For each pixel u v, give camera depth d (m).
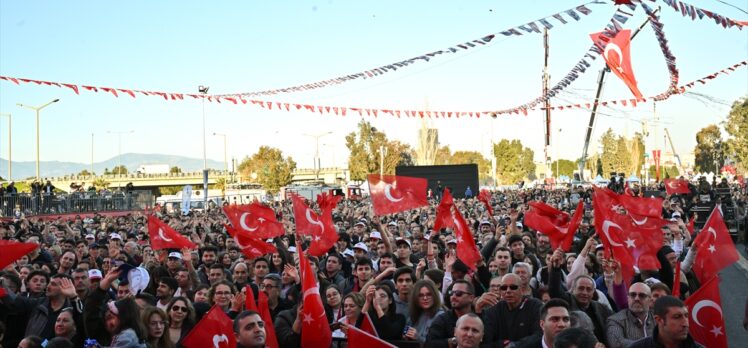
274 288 9.69
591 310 8.55
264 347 7.51
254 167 86.00
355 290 10.96
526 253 12.21
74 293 8.98
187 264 11.91
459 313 7.86
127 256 14.09
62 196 40.44
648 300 7.95
